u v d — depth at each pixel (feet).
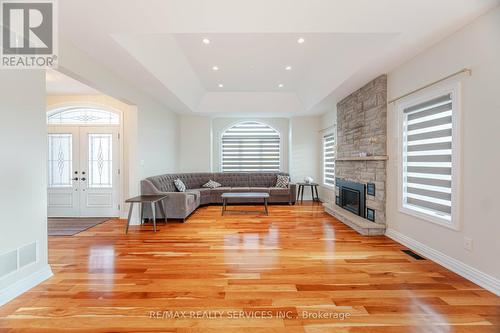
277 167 26.73
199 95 20.56
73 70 9.50
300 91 20.06
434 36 8.87
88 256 10.25
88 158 17.39
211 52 13.16
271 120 26.27
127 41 9.66
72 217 17.38
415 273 8.66
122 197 17.29
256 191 22.38
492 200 7.37
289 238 12.60
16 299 6.97
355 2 6.97
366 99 14.26
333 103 19.01
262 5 7.11
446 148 9.25
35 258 7.80
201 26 8.17
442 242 9.30
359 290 7.57
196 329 5.87
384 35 9.11
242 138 26.73
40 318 6.20
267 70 15.88
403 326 5.95
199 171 24.70
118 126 17.33
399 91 11.73
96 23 7.99
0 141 6.68
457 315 6.35
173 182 20.20
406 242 11.37
